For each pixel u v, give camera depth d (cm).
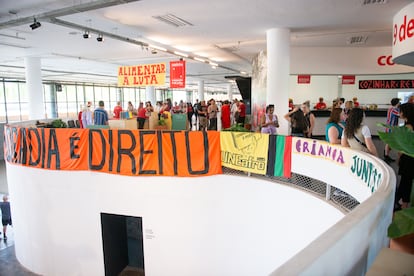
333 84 1225
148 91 1855
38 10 536
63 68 1356
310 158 328
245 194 411
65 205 511
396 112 554
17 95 1605
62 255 529
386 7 495
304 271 85
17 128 533
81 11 481
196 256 453
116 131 466
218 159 427
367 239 126
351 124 282
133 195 470
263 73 845
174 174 446
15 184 557
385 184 166
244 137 401
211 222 439
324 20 582
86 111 757
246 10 522
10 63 1148
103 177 483
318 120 923
